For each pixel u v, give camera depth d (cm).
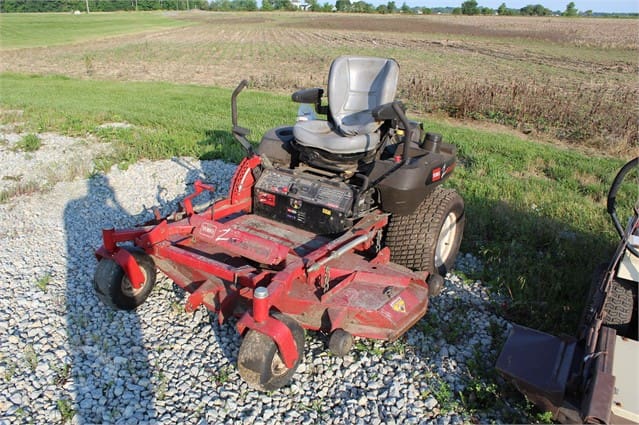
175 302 430
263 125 1042
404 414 322
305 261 355
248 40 4250
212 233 399
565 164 850
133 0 11119
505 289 461
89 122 1065
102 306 425
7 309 418
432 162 439
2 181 730
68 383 339
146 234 391
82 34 4831
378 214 445
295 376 352
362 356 371
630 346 285
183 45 3784
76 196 681
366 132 466
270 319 309
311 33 5050
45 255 512
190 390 338
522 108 1294
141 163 813
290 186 441
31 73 2234
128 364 360
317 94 516
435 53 3084
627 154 1000
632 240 350
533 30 5366
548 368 298
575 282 458
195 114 1172
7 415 311
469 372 358
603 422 231
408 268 444
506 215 594
